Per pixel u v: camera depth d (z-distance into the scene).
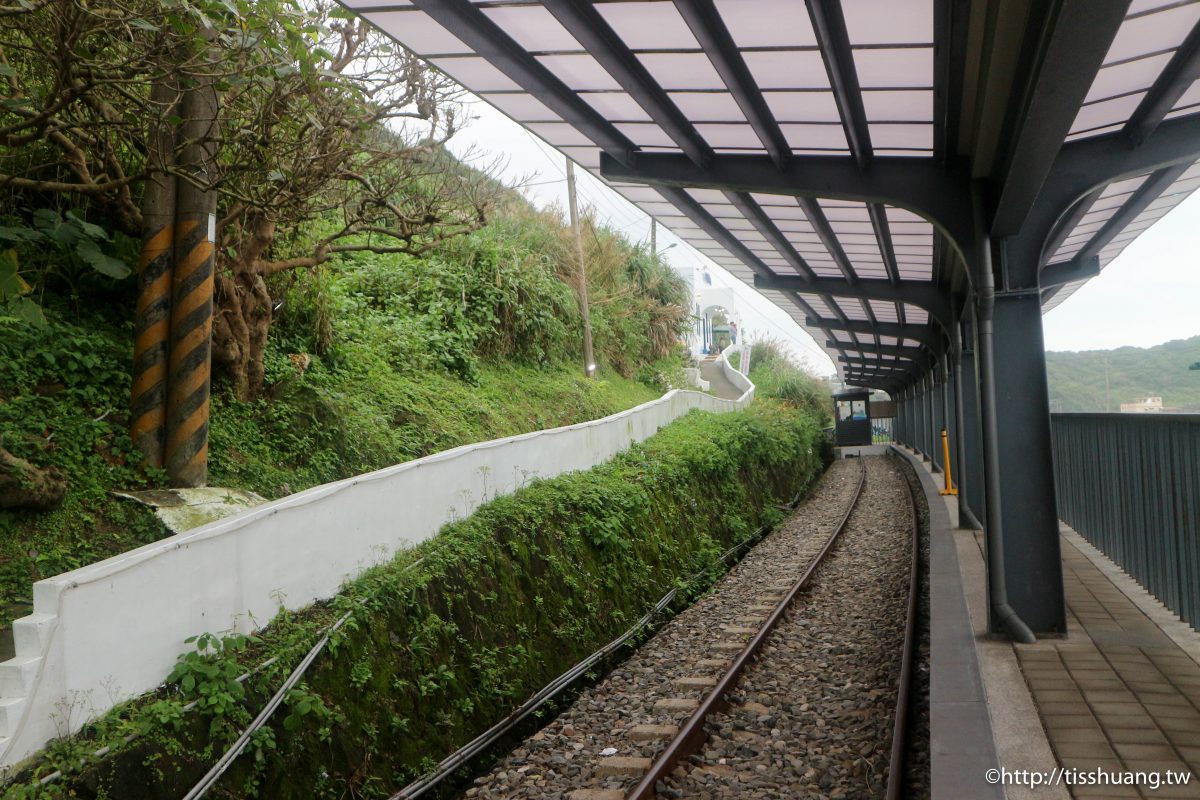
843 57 5.94
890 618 10.28
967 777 4.24
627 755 6.49
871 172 8.00
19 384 7.09
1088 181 7.11
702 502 16.61
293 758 5.50
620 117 7.62
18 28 6.54
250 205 7.64
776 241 12.03
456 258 16.17
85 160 7.88
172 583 5.43
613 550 11.26
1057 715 5.08
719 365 49.06
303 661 5.91
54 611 4.63
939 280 14.43
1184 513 6.71
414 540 8.25
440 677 7.05
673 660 9.20
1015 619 6.86
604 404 18.03
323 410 9.41
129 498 6.80
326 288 11.05
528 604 8.88
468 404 12.85
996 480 7.11
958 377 14.52
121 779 4.54
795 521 20.73
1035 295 7.27
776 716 7.07
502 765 6.61
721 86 6.65
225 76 6.35
